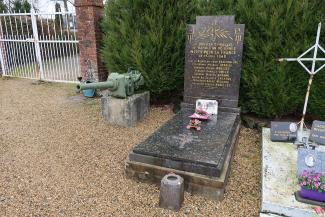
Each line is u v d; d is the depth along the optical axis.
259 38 4.62
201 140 3.59
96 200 2.94
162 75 5.53
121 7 5.62
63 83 8.80
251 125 5.01
